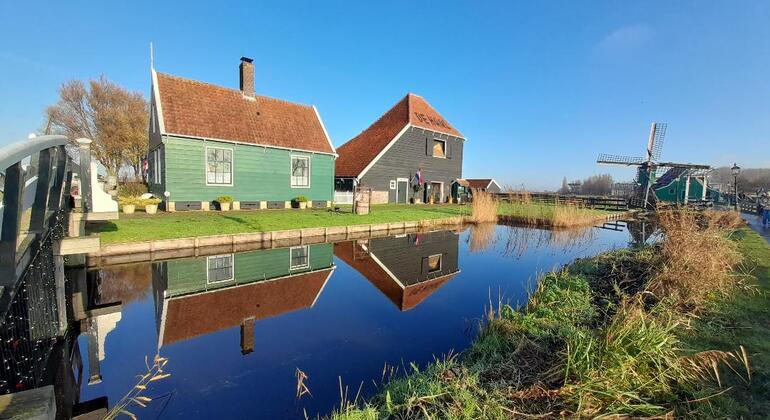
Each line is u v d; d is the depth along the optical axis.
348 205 19.80
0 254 2.10
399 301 6.25
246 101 16.16
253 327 4.98
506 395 3.08
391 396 3.18
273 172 15.64
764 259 8.12
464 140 27.53
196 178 13.57
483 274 8.38
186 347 4.32
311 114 18.34
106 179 12.53
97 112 28.66
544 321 4.77
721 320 4.50
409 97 25.39
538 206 20.33
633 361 3.11
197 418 3.00
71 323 5.06
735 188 25.44
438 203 25.36
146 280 6.97
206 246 9.14
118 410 3.00
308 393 3.38
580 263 8.80
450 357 4.05
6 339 2.58
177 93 14.16
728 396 2.90
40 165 3.12
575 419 2.68
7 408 1.63
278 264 8.57
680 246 6.63
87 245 4.35
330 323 5.17
